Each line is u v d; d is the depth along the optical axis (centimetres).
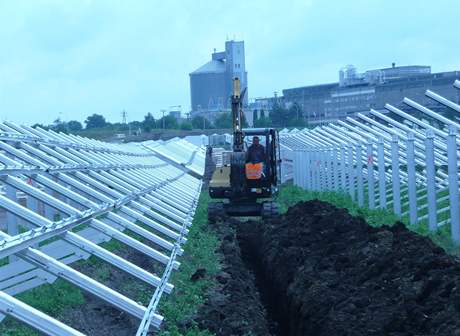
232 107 2470
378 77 6144
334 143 3344
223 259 1538
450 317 824
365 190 3152
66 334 568
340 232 1638
